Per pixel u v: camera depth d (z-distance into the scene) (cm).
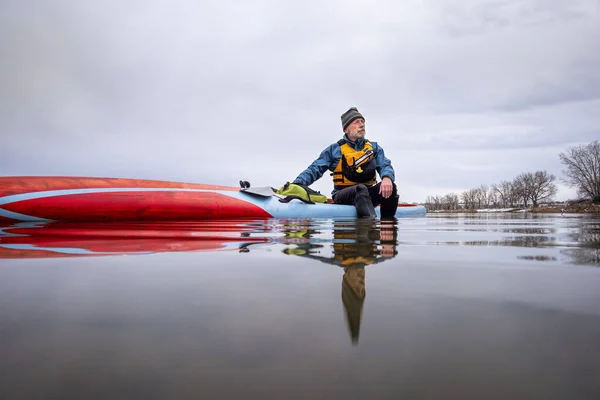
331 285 56
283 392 25
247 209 380
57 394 25
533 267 71
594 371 27
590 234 157
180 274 65
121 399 24
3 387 26
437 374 27
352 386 25
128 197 330
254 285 56
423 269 69
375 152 502
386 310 43
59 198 300
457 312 42
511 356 30
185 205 350
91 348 33
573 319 39
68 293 52
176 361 30
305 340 34
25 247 108
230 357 31
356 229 198
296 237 144
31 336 36
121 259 83
